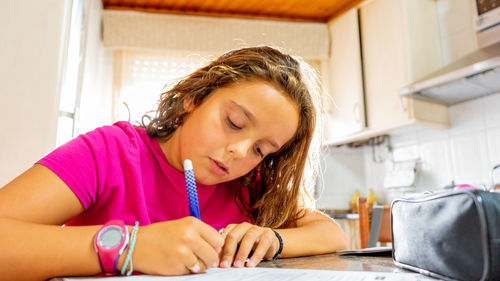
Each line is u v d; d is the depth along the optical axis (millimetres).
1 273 459
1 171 1155
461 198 419
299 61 1023
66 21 1298
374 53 3090
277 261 686
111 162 722
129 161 757
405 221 526
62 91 1304
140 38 3209
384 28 3002
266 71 761
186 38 3334
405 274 484
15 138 1180
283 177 980
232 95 740
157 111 898
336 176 3506
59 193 590
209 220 914
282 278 456
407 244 520
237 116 723
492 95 2588
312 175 1117
